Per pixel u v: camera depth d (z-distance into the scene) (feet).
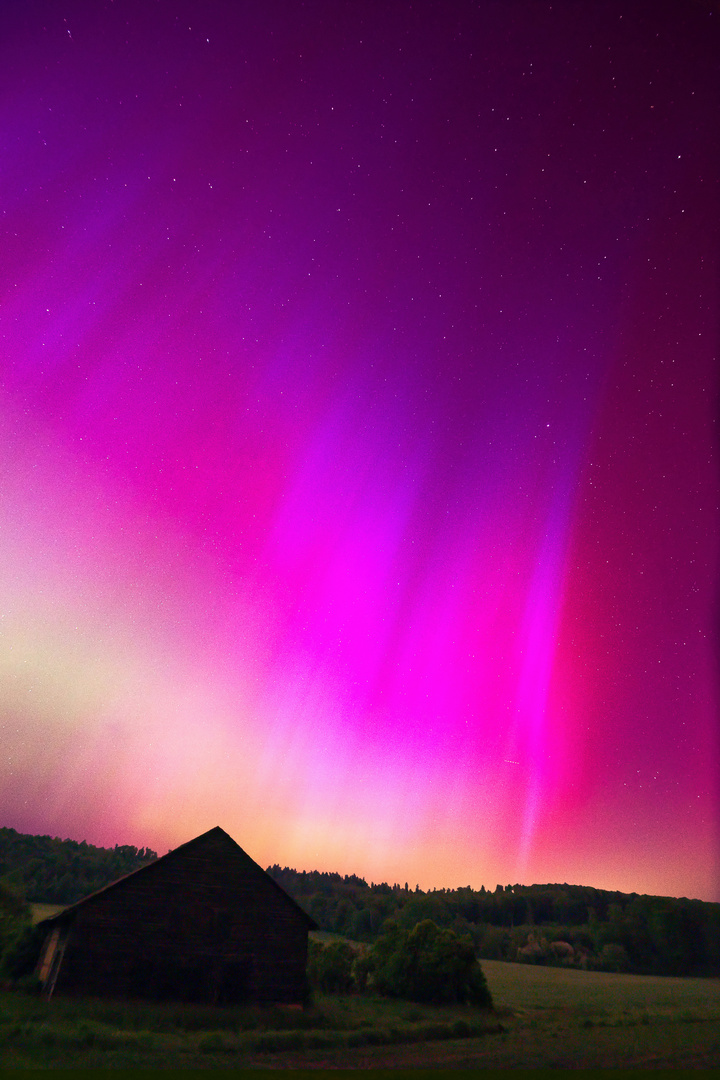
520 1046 70.18
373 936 344.69
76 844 410.72
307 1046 62.69
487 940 346.74
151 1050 53.47
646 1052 67.41
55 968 82.94
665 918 334.85
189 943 84.79
